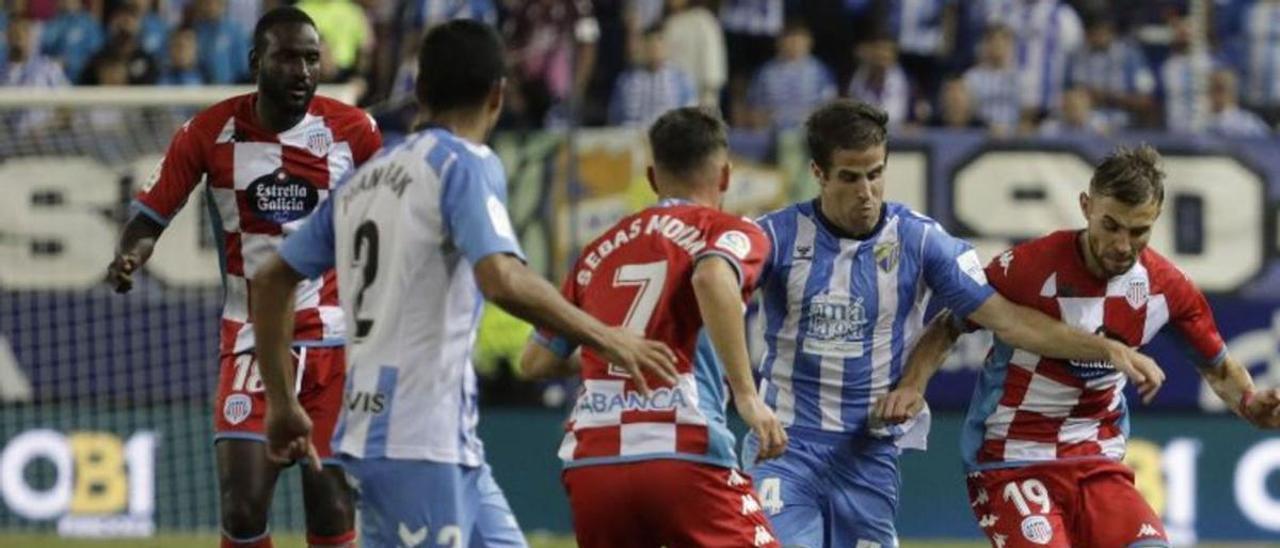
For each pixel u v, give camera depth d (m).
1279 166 43.53
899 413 24.08
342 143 26.84
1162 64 50.22
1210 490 43.34
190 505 43.56
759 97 49.78
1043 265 24.62
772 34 51.19
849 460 24.61
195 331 43.34
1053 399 24.81
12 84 49.62
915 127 48.62
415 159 19.23
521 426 43.50
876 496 24.73
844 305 24.41
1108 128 48.81
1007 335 24.02
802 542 24.16
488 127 19.77
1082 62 49.97
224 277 26.89
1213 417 43.41
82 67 49.72
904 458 43.47
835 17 51.44
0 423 43.50
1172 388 43.38
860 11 51.44
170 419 43.50
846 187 23.64
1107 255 23.80
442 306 19.28
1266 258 43.47
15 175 42.91
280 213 26.61
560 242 43.00
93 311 43.25
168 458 43.59
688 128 21.81
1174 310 24.88
